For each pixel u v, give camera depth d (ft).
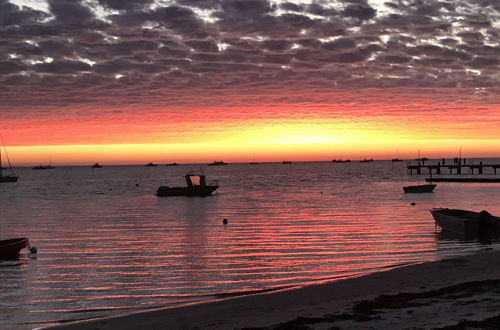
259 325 47.98
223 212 194.39
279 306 55.98
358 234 122.93
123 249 106.42
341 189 343.05
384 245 104.58
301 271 79.92
